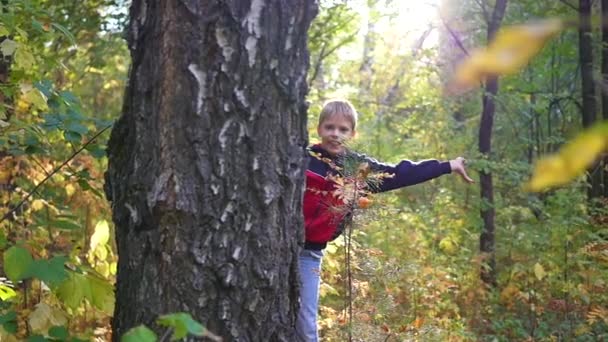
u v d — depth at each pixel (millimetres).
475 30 9648
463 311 6219
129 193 2217
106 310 2439
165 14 2152
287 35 2199
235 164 2146
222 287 2146
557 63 10422
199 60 2133
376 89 11281
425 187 10102
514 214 8883
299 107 2252
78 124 2848
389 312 3631
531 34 595
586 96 7859
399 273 3535
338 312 3973
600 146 613
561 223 6273
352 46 10969
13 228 3605
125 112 2281
